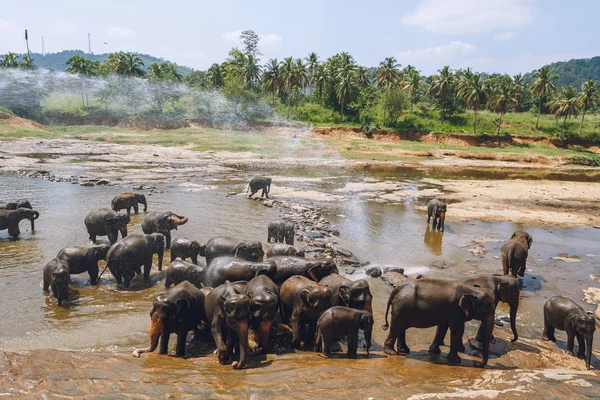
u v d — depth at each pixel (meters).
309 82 88.94
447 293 8.20
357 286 8.73
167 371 6.95
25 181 27.56
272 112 79.94
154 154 46.25
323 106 86.94
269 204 22.80
